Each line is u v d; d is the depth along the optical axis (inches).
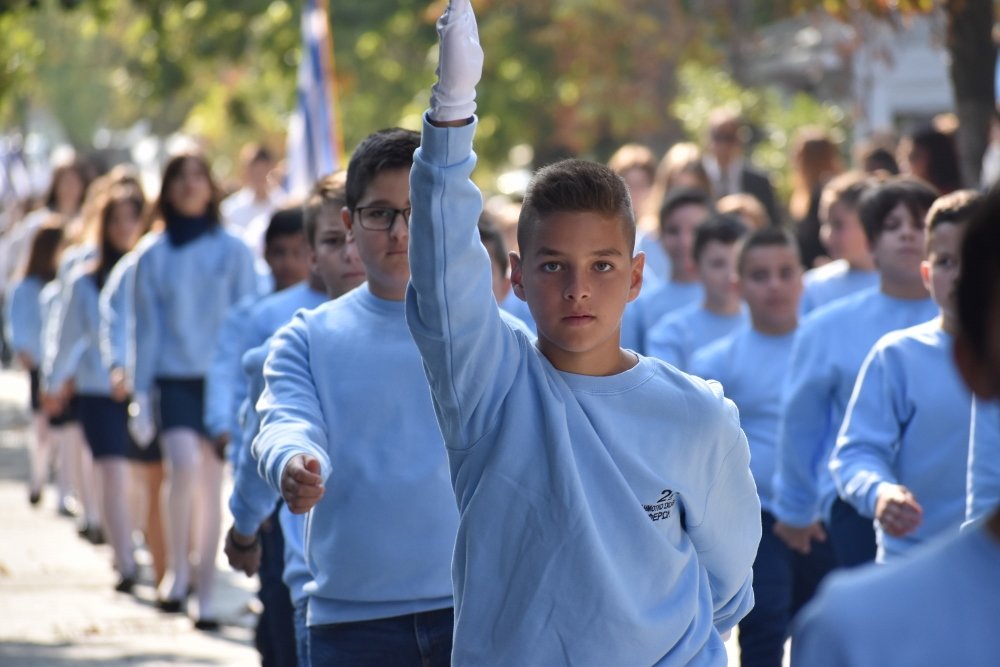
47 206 1422.2
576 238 314.0
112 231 982.4
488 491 320.2
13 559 1021.8
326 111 1231.5
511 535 319.9
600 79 2544.3
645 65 2549.2
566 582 316.8
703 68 2409.0
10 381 2240.4
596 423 322.0
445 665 424.8
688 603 330.6
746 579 355.9
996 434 420.2
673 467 327.0
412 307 319.9
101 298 964.6
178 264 860.6
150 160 4222.4
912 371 502.0
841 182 757.9
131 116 4461.1
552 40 2556.6
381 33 2628.0
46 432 1240.2
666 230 834.2
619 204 317.4
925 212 569.6
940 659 172.9
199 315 862.5
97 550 1058.1
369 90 2844.5
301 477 376.2
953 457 498.6
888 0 820.6
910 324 572.4
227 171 3811.5
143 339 860.0
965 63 792.9
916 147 842.8
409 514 418.9
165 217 871.1
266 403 421.7
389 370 423.2
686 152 1053.8
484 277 314.0
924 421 499.8
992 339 183.0
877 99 1916.8
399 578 420.5
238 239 877.8
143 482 949.2
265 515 484.1
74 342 978.1
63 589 927.0
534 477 318.0
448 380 317.7
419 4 2608.3
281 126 3233.3
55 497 1289.4
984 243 183.6
